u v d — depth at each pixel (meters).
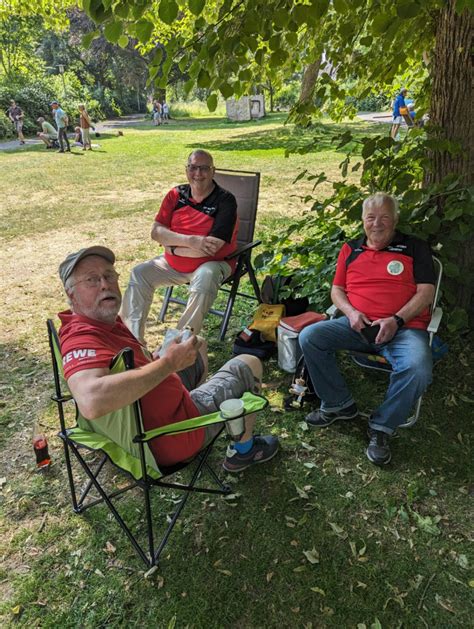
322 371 2.87
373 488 2.52
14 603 2.01
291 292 3.81
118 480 2.63
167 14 2.35
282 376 3.50
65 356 1.83
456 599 1.95
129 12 2.49
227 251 3.79
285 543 2.22
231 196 3.78
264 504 2.44
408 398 2.60
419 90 4.99
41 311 4.64
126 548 2.23
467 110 3.46
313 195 8.48
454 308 3.64
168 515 2.39
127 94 39.72
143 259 5.84
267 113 31.03
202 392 2.32
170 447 2.05
